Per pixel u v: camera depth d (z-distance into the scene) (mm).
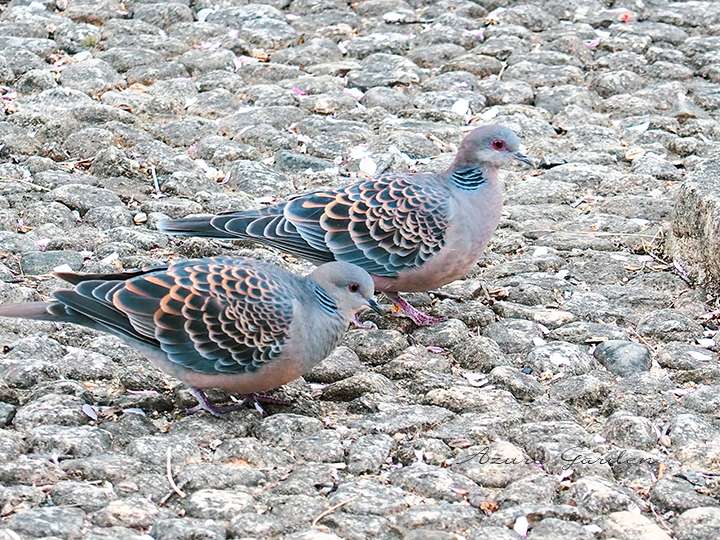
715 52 18359
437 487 9297
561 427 10242
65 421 9898
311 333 10117
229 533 8656
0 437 9484
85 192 13984
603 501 9125
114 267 12508
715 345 11820
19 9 18672
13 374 10469
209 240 13273
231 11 19109
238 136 15648
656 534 8820
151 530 8602
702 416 10555
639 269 13258
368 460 9648
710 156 14047
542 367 11344
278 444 9922
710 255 12742
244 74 17438
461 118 16375
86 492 8914
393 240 11914
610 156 15609
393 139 15609
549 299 12609
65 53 17703
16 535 8336
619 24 19281
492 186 12219
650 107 16906
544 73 17609
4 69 16766
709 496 9414
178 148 15508
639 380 11141
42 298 11906
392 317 12219
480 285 12781
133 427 9977
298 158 15094
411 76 17281
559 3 19812
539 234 13945
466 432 10156
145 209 13867
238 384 10180
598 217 14305
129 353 11125
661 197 14680
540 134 16109
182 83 16812
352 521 8812
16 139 15070
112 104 16172
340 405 10711
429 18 19344
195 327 9891
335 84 17109
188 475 9266
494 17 19250
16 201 13727
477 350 11484
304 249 11938
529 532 8859
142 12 18938
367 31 18875
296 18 19141
